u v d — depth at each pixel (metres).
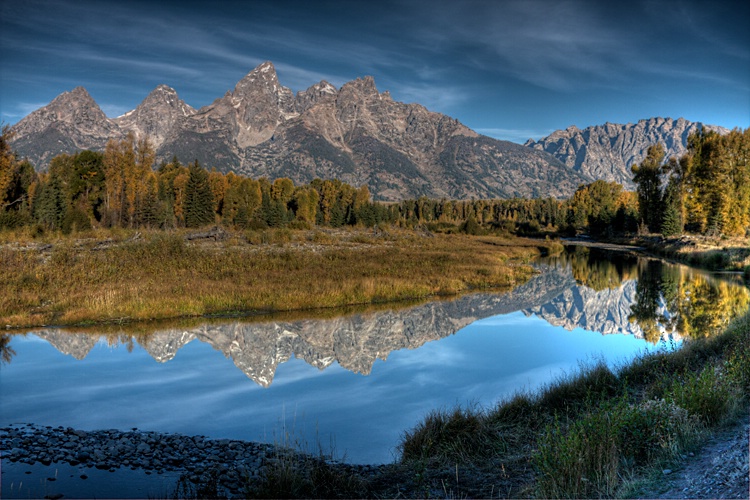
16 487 7.32
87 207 71.56
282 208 84.00
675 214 68.44
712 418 7.77
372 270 33.09
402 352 17.81
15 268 26.58
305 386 13.80
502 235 91.50
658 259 55.25
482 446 8.74
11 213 51.34
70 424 10.71
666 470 6.34
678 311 24.80
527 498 6.53
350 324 21.69
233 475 7.98
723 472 5.78
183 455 8.95
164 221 66.94
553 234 111.81
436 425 9.46
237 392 13.18
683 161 71.31
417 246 54.00
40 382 13.62
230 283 26.83
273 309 23.89
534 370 15.48
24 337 18.36
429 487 7.31
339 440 10.05
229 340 18.56
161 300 22.52
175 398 12.62
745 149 59.84
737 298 27.44
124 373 14.59
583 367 13.30
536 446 8.48
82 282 25.23
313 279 28.94
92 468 8.15
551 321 23.61
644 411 7.96
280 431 10.52
